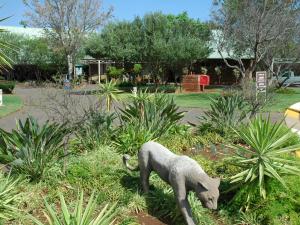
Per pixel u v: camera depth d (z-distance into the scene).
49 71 47.25
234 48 29.44
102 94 10.05
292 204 5.41
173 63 34.78
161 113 9.48
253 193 5.57
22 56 46.09
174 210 5.68
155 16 34.31
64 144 7.20
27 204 5.86
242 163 5.85
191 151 8.91
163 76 37.44
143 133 8.51
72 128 8.32
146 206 5.96
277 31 23.78
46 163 6.65
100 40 34.78
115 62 37.25
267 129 5.76
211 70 44.50
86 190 6.42
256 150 5.70
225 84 43.34
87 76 51.28
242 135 5.96
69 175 6.77
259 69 29.69
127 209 5.89
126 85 36.81
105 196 6.17
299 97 26.77
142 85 37.06
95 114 8.82
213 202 4.91
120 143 8.34
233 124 9.95
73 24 39.94
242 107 10.45
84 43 40.16
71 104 12.37
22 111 18.72
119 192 6.29
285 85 37.38
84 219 3.76
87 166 7.01
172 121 9.77
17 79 49.09
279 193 5.49
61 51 41.00
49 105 16.94
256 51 24.17
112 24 35.28
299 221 5.18
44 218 5.53
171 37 34.12
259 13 23.78
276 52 26.94
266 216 5.34
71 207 5.80
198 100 25.41
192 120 15.81
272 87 15.46
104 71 50.00
